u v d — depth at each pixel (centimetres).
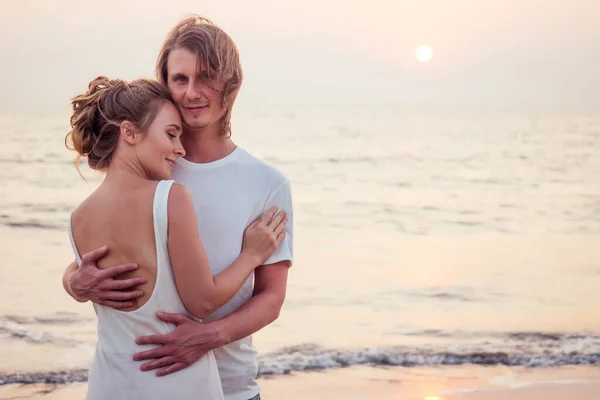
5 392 542
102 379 204
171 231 198
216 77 216
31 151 2366
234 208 227
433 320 785
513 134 3706
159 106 208
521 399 523
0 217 1402
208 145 231
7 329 713
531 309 838
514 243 1309
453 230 1458
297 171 2366
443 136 3616
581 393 539
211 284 205
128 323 203
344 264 1089
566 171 2425
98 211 204
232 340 216
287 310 818
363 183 2138
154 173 209
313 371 602
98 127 210
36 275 952
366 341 698
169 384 202
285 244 235
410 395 536
